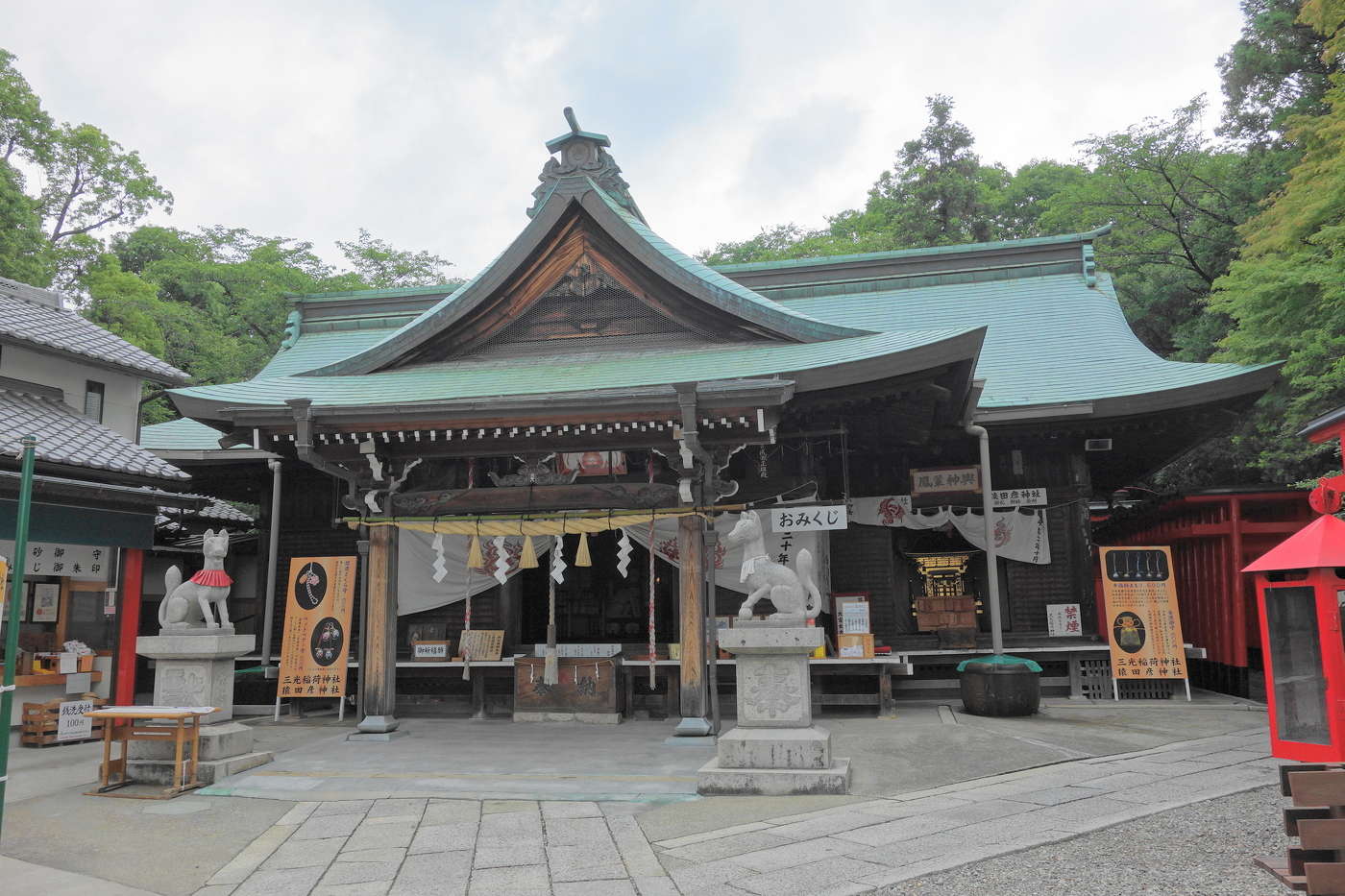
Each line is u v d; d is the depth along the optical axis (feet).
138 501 43.52
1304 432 24.93
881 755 30.86
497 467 42.68
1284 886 16.19
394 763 31.73
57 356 49.21
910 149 113.19
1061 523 48.14
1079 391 47.06
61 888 19.48
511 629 48.01
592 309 43.80
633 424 34.27
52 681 40.91
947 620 46.62
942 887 17.13
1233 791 23.95
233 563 73.20
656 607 49.88
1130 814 21.83
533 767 30.58
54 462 39.50
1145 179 86.58
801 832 21.79
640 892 17.88
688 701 34.86
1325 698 16.28
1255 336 48.26
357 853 21.54
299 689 45.14
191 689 32.22
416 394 38.27
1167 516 56.34
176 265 108.17
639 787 27.48
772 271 64.75
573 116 42.29
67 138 94.99
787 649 27.96
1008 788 25.76
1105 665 46.57
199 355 98.84
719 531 45.32
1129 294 89.45
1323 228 42.60
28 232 81.35
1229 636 49.55
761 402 32.19
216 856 21.84
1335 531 16.35
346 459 37.60
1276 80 73.77
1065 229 105.70
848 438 46.21
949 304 60.54
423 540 49.67
